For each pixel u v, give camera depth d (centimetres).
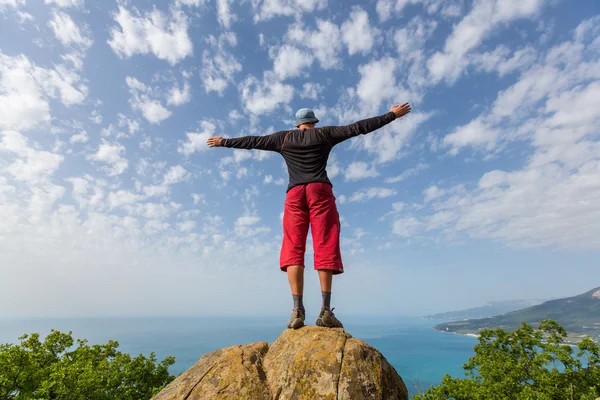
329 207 423
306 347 350
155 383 2208
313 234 422
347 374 313
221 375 333
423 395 2528
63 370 1647
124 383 2066
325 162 441
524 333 2741
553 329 2661
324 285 409
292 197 429
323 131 430
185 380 340
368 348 348
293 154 437
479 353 2866
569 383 2277
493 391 2311
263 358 378
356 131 417
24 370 1627
